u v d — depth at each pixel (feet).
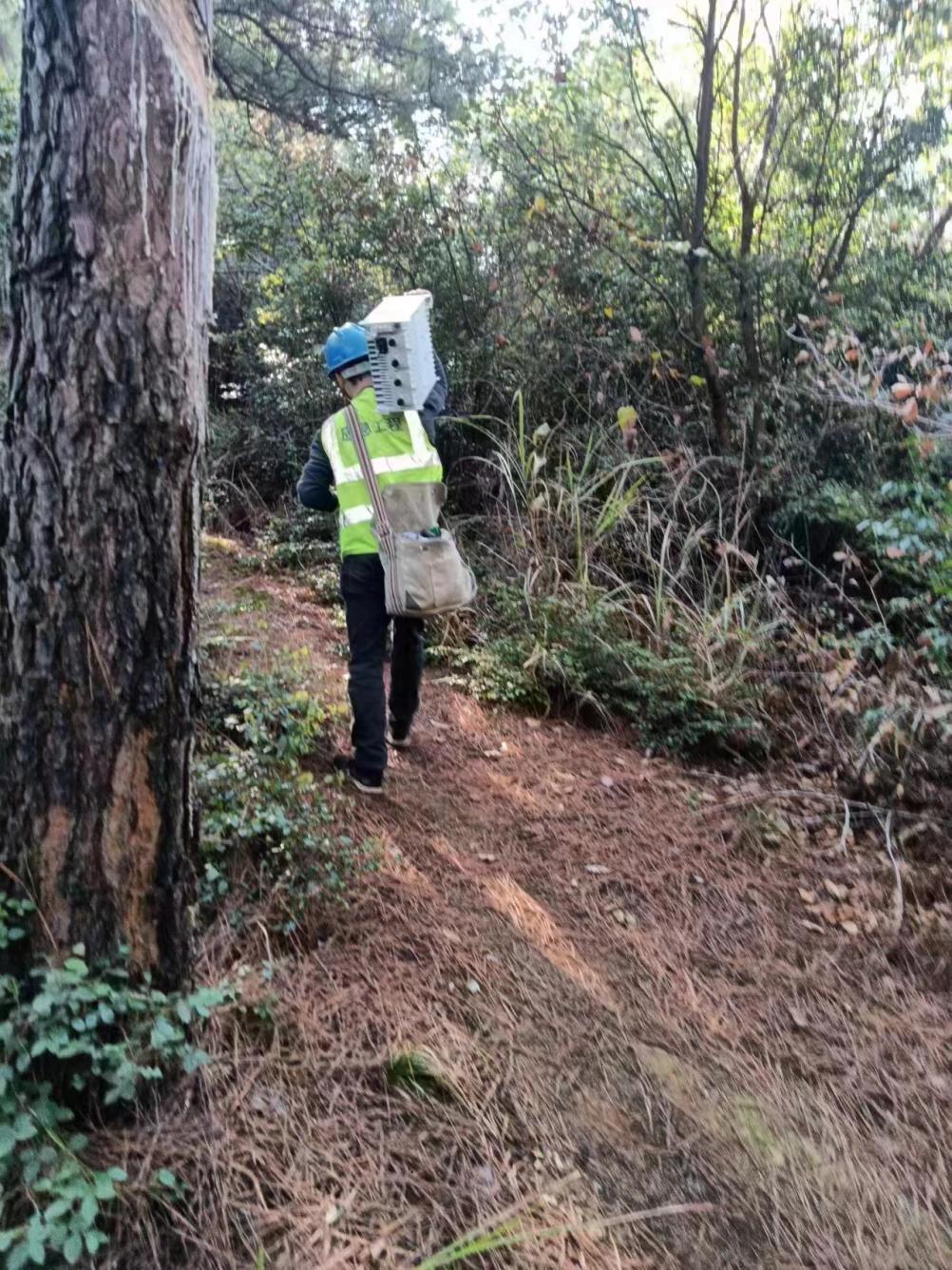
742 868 12.98
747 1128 8.75
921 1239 7.95
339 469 12.64
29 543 6.77
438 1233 7.26
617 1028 9.73
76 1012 7.02
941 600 15.20
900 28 23.13
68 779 6.95
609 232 23.89
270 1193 7.33
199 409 7.15
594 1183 7.97
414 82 37.32
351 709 14.39
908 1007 10.65
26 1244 6.04
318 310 27.07
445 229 25.17
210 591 20.51
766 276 23.57
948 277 26.40
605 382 24.20
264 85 37.42
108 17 6.39
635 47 23.65
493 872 12.06
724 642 17.65
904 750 14.57
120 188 6.50
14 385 6.75
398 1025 9.11
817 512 21.22
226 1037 8.50
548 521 20.34
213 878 9.80
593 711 17.31
